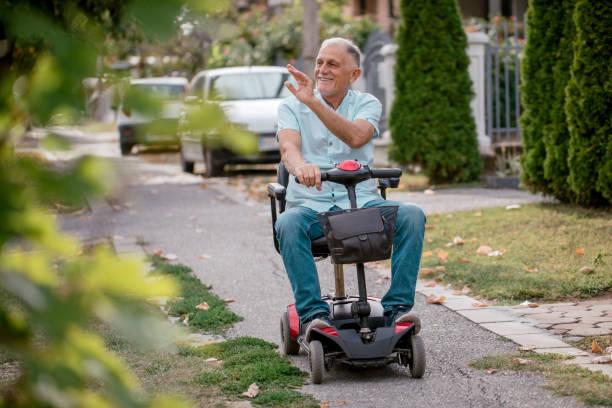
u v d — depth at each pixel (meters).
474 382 4.36
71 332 1.10
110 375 1.16
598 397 3.97
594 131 9.22
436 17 13.03
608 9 9.05
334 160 5.05
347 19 24.08
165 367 4.71
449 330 5.44
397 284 4.68
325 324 4.44
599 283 6.29
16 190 1.08
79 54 1.07
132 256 1.14
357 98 5.15
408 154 13.30
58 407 1.11
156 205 12.19
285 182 5.12
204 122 1.15
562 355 4.72
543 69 9.88
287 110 5.10
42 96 1.06
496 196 11.62
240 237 9.43
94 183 1.07
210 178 15.57
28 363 1.11
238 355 4.93
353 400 4.17
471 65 14.00
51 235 1.15
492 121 14.21
